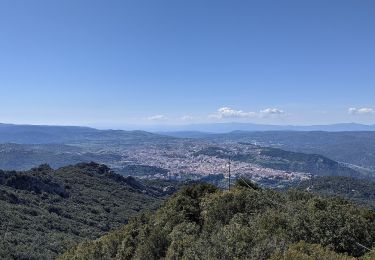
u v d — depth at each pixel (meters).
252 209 38.81
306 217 30.12
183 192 51.06
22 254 57.69
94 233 80.81
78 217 90.88
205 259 26.41
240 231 27.72
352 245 28.30
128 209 107.44
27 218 77.44
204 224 39.94
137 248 40.09
